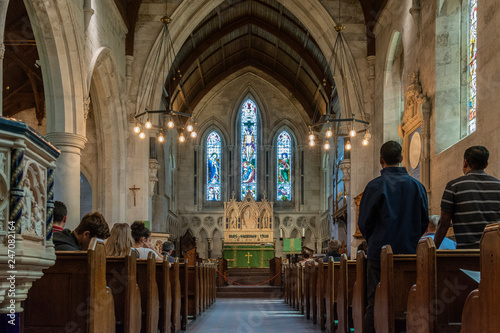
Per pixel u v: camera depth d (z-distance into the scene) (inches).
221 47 1235.9
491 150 406.9
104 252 200.7
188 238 1401.3
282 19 1072.8
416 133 618.8
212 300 706.8
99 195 824.9
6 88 887.7
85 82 625.0
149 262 269.3
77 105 608.1
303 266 505.7
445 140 550.0
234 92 1469.0
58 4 558.9
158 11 881.5
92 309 185.8
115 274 230.5
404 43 687.7
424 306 176.2
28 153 138.9
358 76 863.7
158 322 319.0
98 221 245.3
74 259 192.4
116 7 770.2
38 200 146.5
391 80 783.1
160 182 1179.3
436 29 558.9
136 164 864.3
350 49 867.4
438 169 545.3
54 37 580.1
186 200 1441.9
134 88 868.0
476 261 178.4
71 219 595.8
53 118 599.2
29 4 554.3
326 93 1154.7
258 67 1407.5
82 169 858.1
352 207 849.5
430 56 578.9
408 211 215.8
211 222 1434.5
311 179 1460.4
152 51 872.9
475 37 526.6
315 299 425.7
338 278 358.3
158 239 789.9
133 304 233.8
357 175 855.1
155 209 1162.6
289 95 1469.0
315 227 1444.4
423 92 604.1
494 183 208.5
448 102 552.1
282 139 1476.4
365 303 246.1
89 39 650.8
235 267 1171.9
